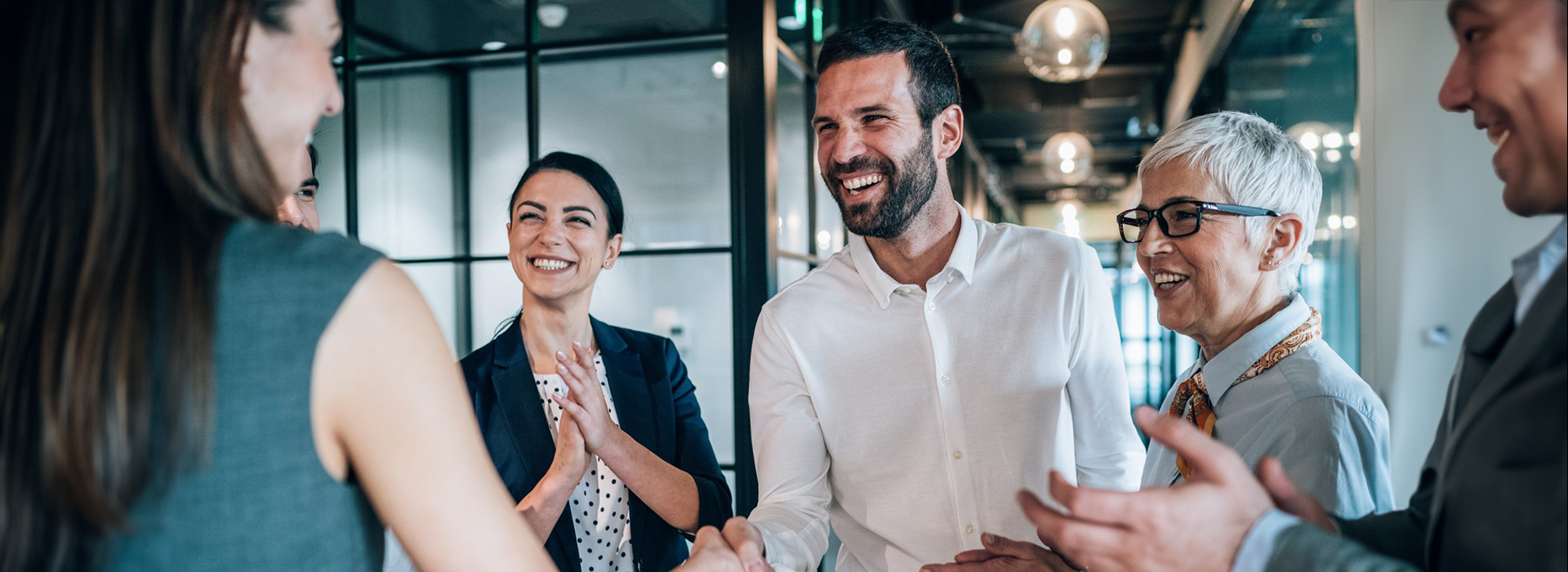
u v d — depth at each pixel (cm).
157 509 58
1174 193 123
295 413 63
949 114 150
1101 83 822
